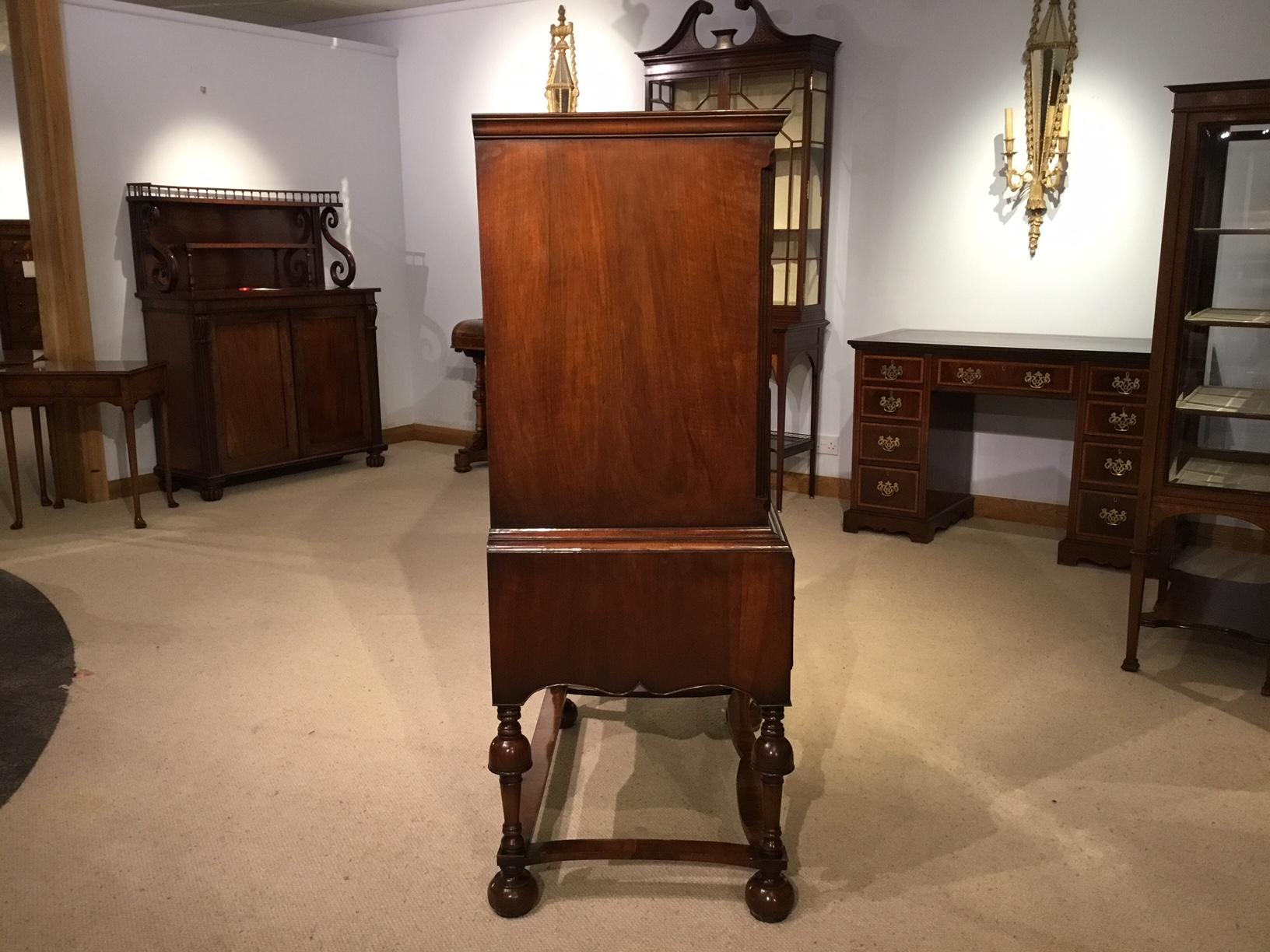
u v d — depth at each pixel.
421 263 6.54
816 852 2.18
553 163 1.72
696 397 1.81
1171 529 3.40
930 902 2.01
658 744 2.68
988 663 3.16
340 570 4.07
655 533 1.85
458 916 1.99
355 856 2.18
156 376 4.81
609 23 5.54
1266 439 3.06
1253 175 3.03
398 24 6.29
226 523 4.75
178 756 2.59
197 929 1.94
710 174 1.72
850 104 4.91
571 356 1.80
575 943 1.91
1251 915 1.97
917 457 4.38
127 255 5.18
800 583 3.90
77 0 4.79
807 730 2.72
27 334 9.23
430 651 3.26
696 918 1.98
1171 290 2.85
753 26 5.10
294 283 5.95
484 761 2.57
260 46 5.62
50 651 3.25
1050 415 4.65
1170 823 2.28
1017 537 4.52
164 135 5.24
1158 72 4.19
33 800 2.38
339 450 5.79
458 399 6.57
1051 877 2.09
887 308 5.01
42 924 1.95
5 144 9.22
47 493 5.31
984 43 4.55
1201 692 2.95
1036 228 4.54
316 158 5.99
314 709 2.86
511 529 1.88
